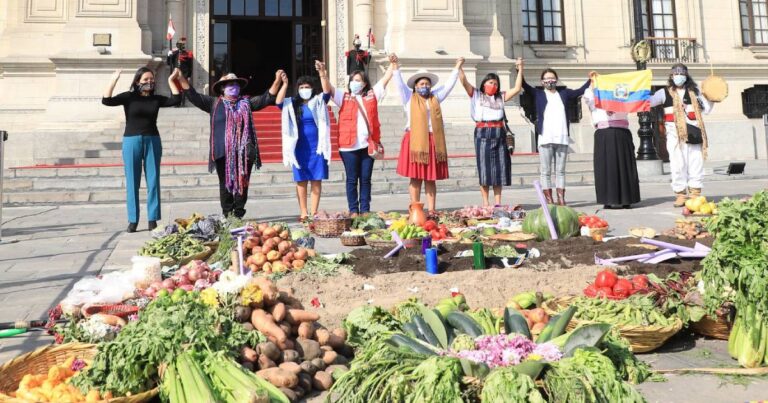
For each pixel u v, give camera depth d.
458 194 11.72
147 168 7.50
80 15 15.52
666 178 13.99
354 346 3.34
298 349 3.08
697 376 2.94
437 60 17.25
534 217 5.90
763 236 3.00
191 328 2.69
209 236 5.74
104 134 14.48
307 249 5.00
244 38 24.52
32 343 3.41
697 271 4.02
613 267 4.53
